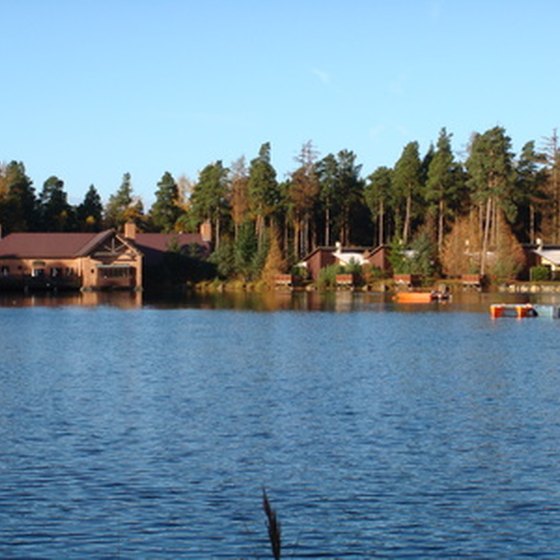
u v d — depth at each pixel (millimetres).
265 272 132625
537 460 24906
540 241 136250
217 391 36688
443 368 44281
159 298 109938
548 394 35969
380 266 135000
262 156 146250
